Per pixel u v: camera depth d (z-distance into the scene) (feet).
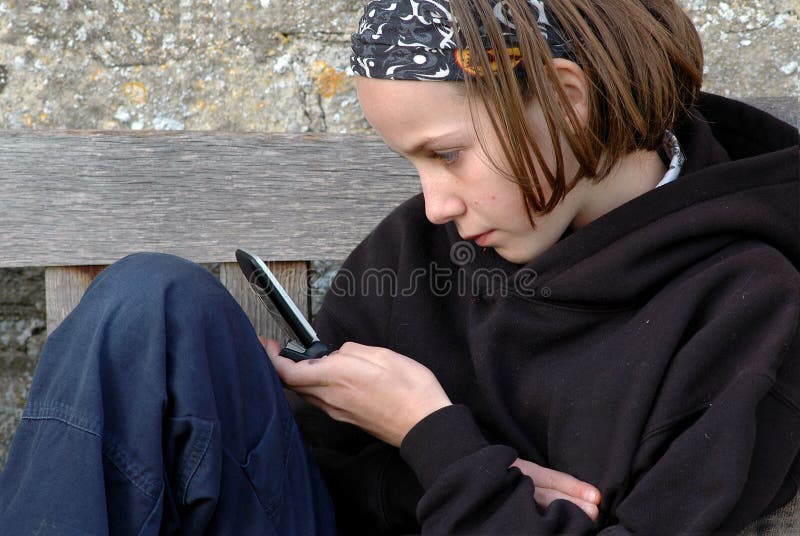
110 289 6.82
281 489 7.26
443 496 6.97
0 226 10.01
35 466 6.34
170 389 6.56
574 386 7.48
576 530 6.64
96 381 6.43
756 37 10.92
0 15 10.27
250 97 10.79
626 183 7.88
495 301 8.16
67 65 10.46
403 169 10.53
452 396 8.63
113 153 10.11
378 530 8.50
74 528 6.16
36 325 12.03
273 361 7.99
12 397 12.01
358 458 8.76
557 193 7.13
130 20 10.49
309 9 10.73
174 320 6.70
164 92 10.64
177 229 10.32
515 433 7.85
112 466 6.42
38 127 10.46
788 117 10.57
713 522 6.26
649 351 7.02
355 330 9.46
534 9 6.95
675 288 7.32
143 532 6.38
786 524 7.56
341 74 10.89
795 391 6.81
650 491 6.51
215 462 6.57
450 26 6.76
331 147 10.43
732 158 8.64
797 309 6.77
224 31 10.66
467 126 6.92
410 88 6.82
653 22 7.37
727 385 6.72
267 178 10.39
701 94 8.69
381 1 6.95
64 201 10.09
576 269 7.59
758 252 7.22
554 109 6.88
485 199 7.19
